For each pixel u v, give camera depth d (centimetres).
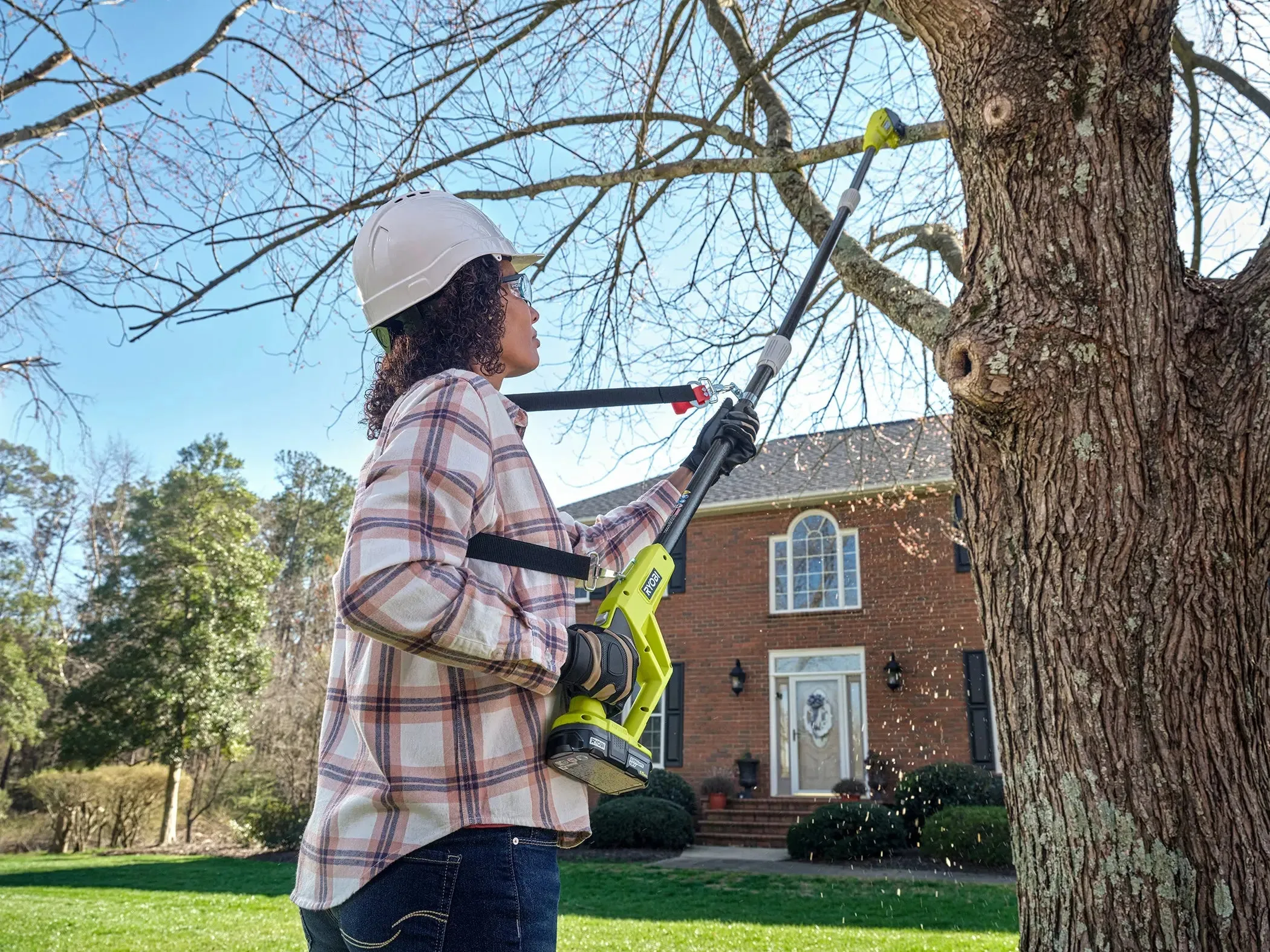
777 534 1480
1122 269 198
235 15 411
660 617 1513
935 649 1323
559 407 198
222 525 2056
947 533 1169
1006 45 205
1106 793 188
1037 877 198
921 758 1288
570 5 436
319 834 110
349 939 105
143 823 1844
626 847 1267
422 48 411
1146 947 180
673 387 198
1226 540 191
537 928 104
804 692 1412
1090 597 194
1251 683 189
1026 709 203
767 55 417
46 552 3058
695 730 1442
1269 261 206
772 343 209
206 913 790
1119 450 195
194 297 405
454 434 110
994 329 206
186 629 1930
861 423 614
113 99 412
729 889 886
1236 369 197
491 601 103
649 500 183
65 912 793
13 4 392
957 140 221
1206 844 180
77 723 1894
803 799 1328
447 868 101
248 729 1980
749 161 368
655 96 467
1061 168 201
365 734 107
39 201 452
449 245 131
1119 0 197
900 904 765
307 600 2747
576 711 113
